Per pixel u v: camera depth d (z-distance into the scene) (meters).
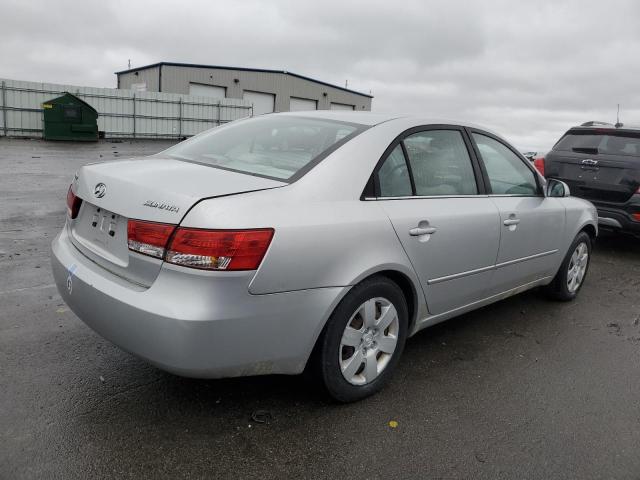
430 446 2.67
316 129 3.24
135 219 2.50
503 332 4.25
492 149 3.98
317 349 2.78
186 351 2.33
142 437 2.59
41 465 2.35
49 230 6.71
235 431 2.68
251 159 3.05
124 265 2.58
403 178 3.18
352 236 2.74
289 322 2.55
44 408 2.78
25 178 11.74
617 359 3.86
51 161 16.19
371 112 3.56
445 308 3.53
